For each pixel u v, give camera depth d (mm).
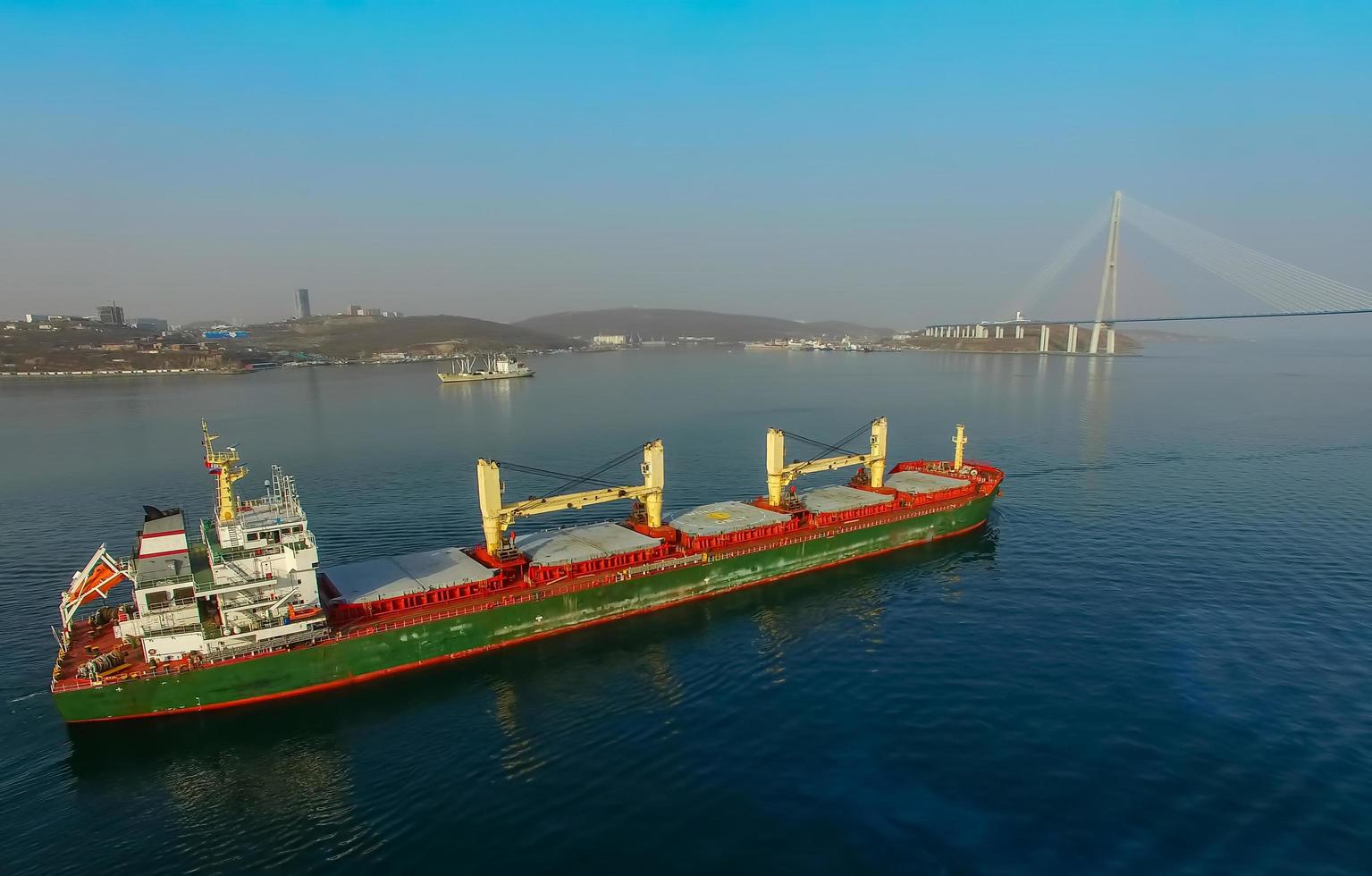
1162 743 46875
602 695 54812
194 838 40531
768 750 47375
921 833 39531
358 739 49531
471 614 60406
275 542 54781
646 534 77625
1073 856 37688
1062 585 73375
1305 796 41625
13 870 38344
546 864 37938
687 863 37750
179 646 52000
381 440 157625
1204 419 178250
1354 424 169500
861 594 73250
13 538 90562
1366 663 55844
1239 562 77750
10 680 56094
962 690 54000
